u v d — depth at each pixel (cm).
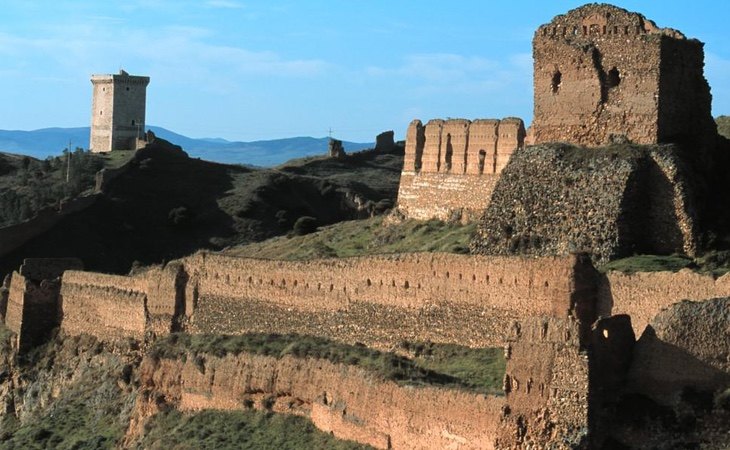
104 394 11075
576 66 9550
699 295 7456
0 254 17150
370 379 8231
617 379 6975
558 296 8088
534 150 9531
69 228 18000
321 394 8719
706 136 9438
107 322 11725
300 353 9094
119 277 11731
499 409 7162
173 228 18875
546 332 6962
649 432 6750
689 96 9381
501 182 9569
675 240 8694
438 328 8981
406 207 12069
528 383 7000
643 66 9225
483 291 8719
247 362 9475
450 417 7506
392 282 9362
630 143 9200
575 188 9081
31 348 12300
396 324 9281
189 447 9162
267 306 10312
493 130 11219
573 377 6825
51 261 12656
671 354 6894
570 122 9581
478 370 8294
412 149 12094
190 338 10506
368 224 12625
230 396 9544
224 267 10731
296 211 19712
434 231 11350
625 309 7819
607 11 9506
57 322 12338
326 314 9819
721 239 8675
